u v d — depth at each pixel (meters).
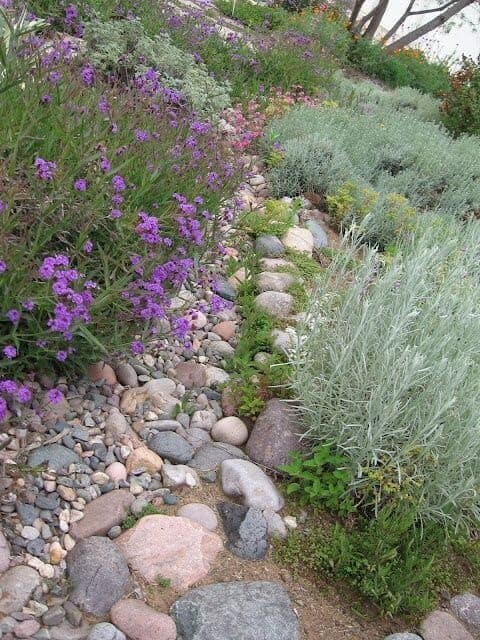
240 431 3.26
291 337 3.54
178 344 3.69
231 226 4.91
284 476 3.11
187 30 8.10
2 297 2.56
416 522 3.04
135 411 3.15
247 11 14.17
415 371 2.83
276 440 3.17
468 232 5.11
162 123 4.17
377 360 3.01
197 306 4.01
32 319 2.59
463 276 3.97
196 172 4.02
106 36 6.05
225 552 2.70
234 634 2.34
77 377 3.14
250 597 2.50
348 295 3.29
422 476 2.92
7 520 2.44
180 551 2.57
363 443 2.97
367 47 15.50
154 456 2.93
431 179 7.32
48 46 4.05
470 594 2.94
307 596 2.68
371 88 12.09
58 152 3.21
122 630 2.26
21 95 3.31
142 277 3.04
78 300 2.41
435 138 8.68
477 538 3.17
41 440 2.77
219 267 4.55
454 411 2.97
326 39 13.43
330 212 5.97
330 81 10.04
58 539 2.47
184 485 2.90
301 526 2.93
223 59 8.38
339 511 2.98
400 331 3.07
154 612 2.33
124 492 2.72
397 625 2.71
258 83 8.30
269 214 5.32
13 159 2.81
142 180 3.34
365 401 3.05
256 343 3.91
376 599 2.71
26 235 2.78
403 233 5.71
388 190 6.79
